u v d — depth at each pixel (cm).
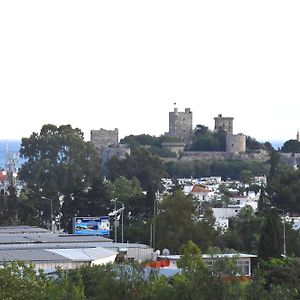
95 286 12531
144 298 10638
